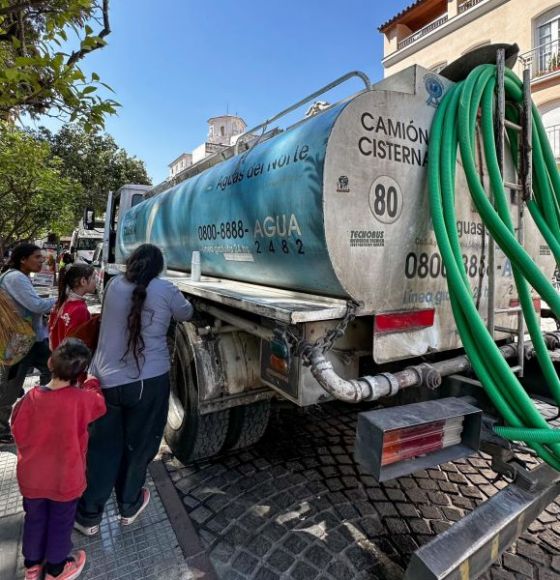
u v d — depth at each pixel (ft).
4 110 6.90
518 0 42.93
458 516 7.77
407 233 6.51
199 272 9.93
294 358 6.13
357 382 5.43
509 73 7.29
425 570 4.04
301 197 6.11
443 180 6.15
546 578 6.28
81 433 6.05
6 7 6.41
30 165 23.30
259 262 7.84
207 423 8.81
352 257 5.94
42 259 10.96
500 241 5.82
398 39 58.03
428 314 6.83
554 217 7.29
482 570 4.41
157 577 6.18
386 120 6.23
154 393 6.99
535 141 7.39
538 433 5.01
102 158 65.77
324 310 5.56
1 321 6.04
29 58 5.91
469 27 47.88
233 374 8.49
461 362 6.93
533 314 6.38
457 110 6.45
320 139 5.84
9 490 8.38
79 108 6.67
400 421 4.76
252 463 9.62
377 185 6.14
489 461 9.70
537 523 7.54
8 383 10.27
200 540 7.04
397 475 4.65
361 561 6.60
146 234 15.03
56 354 5.95
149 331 6.95
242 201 8.07
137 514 7.43
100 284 23.02
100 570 6.30
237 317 7.63
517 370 7.15
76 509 6.51
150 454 7.25
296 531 7.29
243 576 6.29
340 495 8.37
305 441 10.68
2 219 29.99
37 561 5.98
